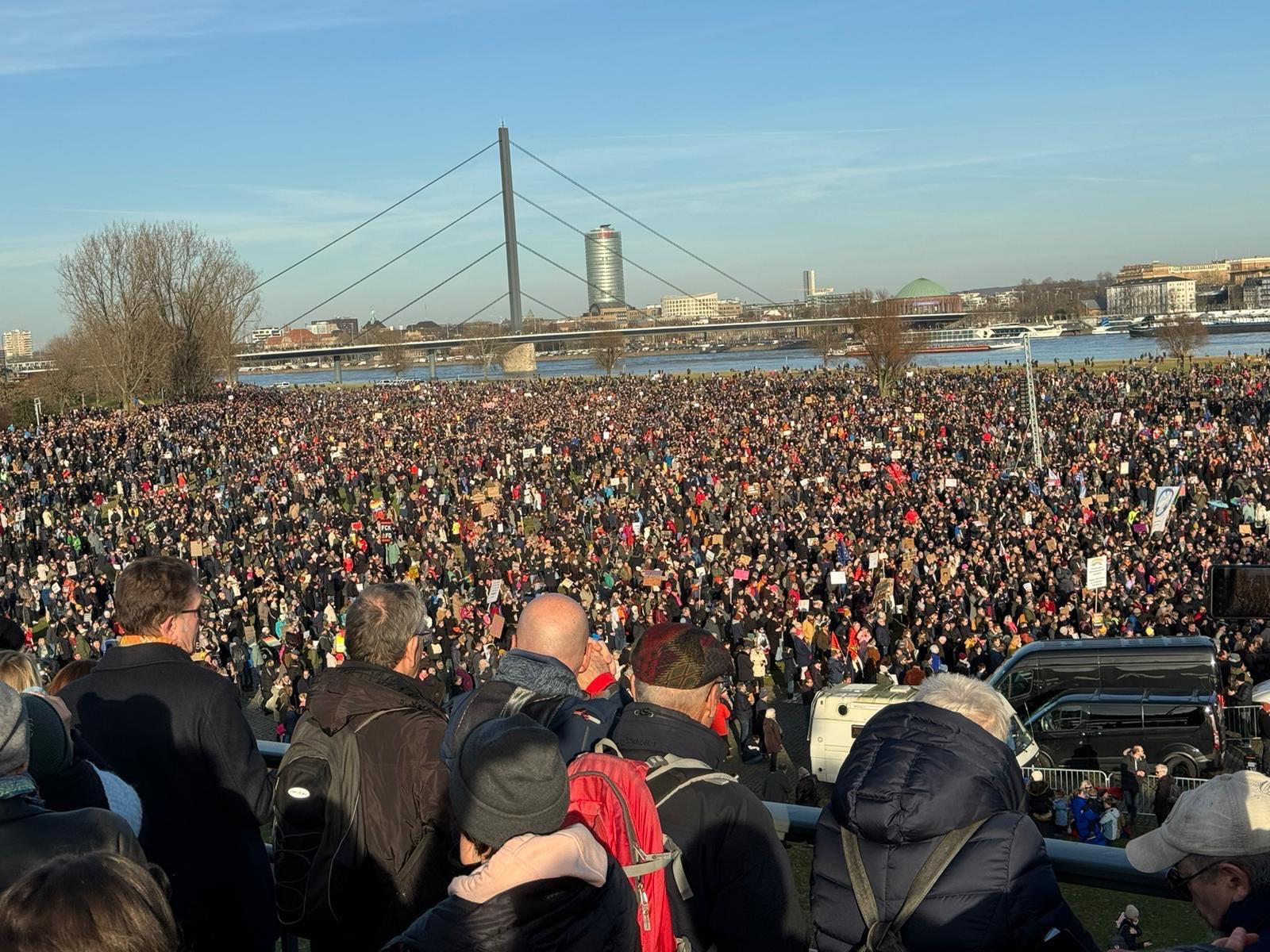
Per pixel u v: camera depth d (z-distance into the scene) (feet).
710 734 12.89
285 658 89.56
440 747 13.34
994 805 11.87
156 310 352.49
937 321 567.59
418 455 217.56
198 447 233.96
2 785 10.56
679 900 11.53
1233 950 10.22
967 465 175.42
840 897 12.12
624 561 123.13
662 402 298.97
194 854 15.02
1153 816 61.77
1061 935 11.35
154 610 15.71
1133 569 104.32
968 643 85.40
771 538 129.18
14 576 128.98
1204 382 258.78
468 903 9.39
